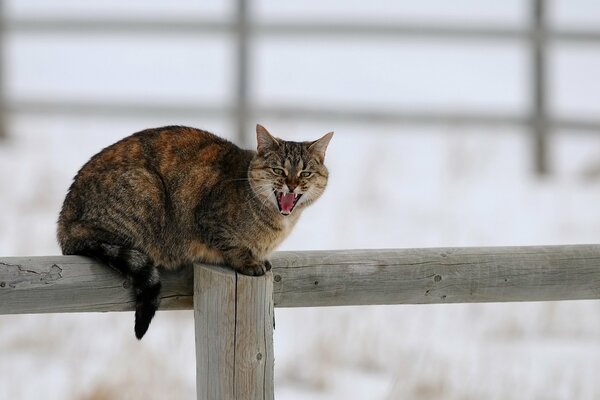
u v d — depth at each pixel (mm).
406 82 29547
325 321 13820
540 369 12992
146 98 27438
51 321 13641
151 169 9297
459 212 19172
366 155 21984
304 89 28656
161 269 9273
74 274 8500
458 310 14617
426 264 9062
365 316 14117
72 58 30297
